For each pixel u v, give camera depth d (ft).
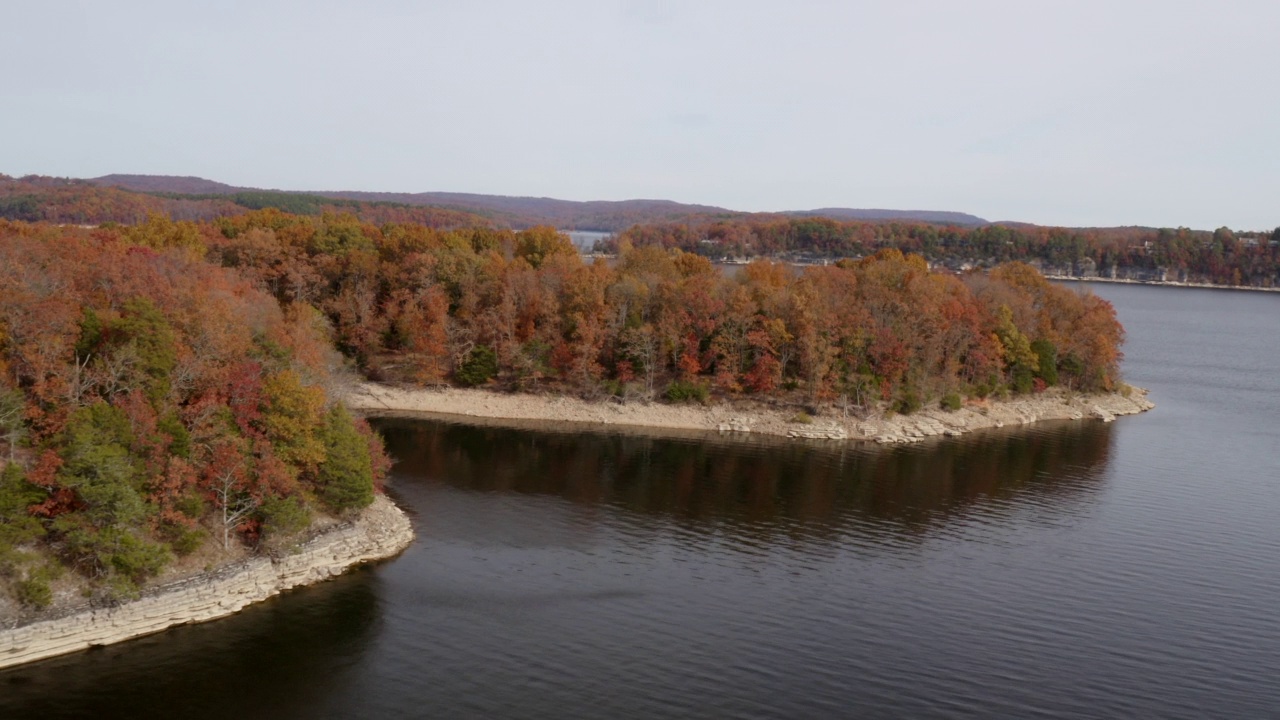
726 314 442.91
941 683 183.73
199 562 205.98
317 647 189.26
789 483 325.42
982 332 467.93
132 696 168.04
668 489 313.94
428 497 292.61
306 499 232.94
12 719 158.20
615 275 492.13
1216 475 345.31
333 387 280.31
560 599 217.77
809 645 198.39
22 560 183.62
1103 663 193.77
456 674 180.75
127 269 256.93
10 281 220.64
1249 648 201.87
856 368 428.15
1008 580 237.66
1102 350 484.74
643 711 169.37
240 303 277.23
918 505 302.25
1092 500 310.45
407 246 508.94
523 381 435.53
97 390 218.38
